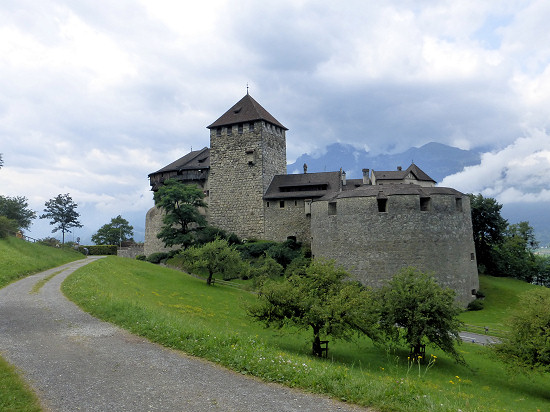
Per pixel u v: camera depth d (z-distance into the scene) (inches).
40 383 454.9
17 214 3085.6
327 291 1216.8
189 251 2213.3
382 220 2305.6
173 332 663.1
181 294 1749.5
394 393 443.5
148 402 411.5
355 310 1106.1
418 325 1190.9
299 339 1322.6
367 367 1061.8
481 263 3058.6
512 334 1146.7
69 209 4328.3
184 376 493.7
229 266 2146.9
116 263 2143.2
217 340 622.8
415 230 2274.9
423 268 2247.8
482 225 3016.7
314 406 413.1
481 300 2411.4
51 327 733.3
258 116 3193.9
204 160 3491.6
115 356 567.2
